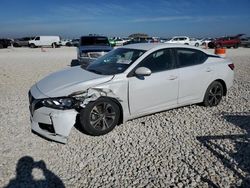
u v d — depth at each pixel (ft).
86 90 14.56
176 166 12.17
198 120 17.79
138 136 15.31
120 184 10.91
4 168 11.90
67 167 12.12
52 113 13.69
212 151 13.53
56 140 13.76
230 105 21.04
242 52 92.84
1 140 14.57
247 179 11.15
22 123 17.01
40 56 75.36
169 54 17.72
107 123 15.39
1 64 51.47
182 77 17.78
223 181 11.03
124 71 15.80
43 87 15.34
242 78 33.42
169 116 18.43
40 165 12.21
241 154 13.21
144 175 11.51
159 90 16.81
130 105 15.90
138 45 18.56
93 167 12.14
